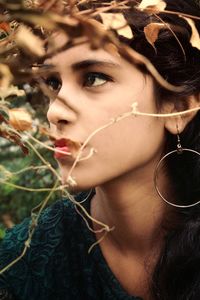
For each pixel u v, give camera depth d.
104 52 0.60
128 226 0.74
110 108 0.62
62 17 0.41
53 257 0.80
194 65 0.68
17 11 0.40
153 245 0.76
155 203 0.73
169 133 0.70
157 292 0.75
